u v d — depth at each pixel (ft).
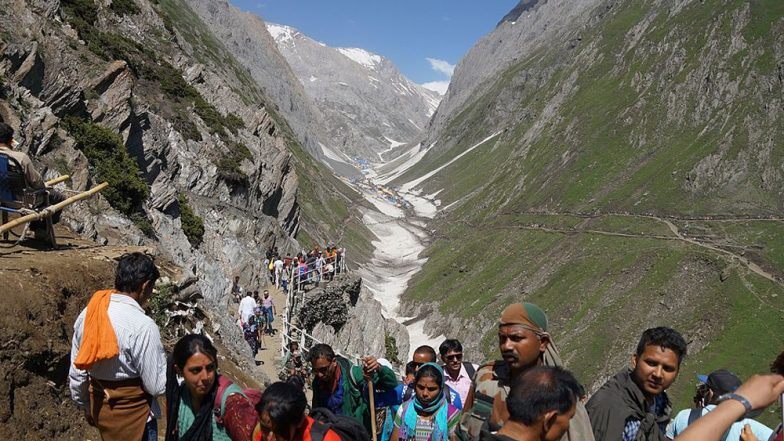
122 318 19.80
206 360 18.97
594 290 287.69
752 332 227.61
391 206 645.92
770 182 328.70
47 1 134.21
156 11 230.89
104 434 20.34
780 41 392.06
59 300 35.88
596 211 368.07
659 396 20.70
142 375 19.93
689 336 240.53
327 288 118.93
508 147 653.71
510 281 322.96
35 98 79.51
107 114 104.99
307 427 19.22
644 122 430.20
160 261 63.52
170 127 140.97
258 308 84.69
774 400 12.09
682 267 272.72
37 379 31.94
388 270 401.08
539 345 17.66
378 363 29.53
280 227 183.42
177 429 19.77
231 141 172.14
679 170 361.10
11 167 37.19
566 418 13.48
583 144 454.40
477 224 459.32
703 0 488.02
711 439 11.50
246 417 18.85
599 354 245.24
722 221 312.91
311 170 442.50
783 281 251.19
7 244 38.88
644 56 498.69
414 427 24.23
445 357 28.99
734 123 367.66
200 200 140.15
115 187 88.43
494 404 16.76
